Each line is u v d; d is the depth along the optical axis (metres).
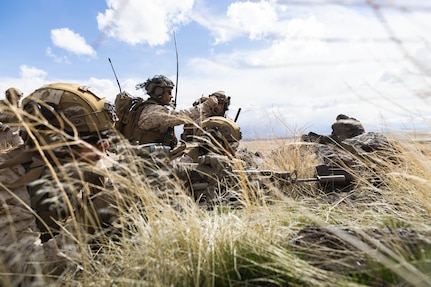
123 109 5.32
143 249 2.04
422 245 1.69
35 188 2.21
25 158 2.33
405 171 2.98
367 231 1.97
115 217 2.47
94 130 2.44
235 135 5.10
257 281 1.73
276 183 4.01
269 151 6.54
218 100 6.30
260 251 1.90
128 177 2.38
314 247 1.87
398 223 2.30
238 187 3.71
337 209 2.87
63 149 2.33
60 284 2.03
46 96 2.38
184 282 1.75
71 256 2.19
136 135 5.27
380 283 1.48
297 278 1.63
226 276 1.80
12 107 1.80
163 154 2.77
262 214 2.57
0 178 2.29
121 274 1.96
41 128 2.33
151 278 1.78
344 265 1.65
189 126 5.61
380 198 3.23
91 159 2.45
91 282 1.98
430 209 2.39
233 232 2.16
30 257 2.17
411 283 1.40
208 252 1.93
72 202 2.32
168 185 2.76
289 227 2.26
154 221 2.22
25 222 2.30
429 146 2.75
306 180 4.38
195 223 2.17
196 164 3.71
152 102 5.37
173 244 2.04
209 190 3.58
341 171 4.66
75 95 2.42
